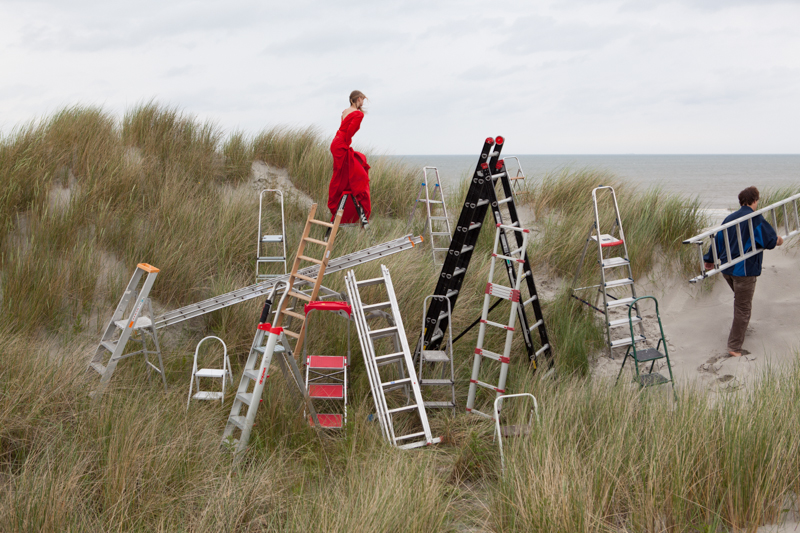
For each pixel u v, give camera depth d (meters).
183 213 6.96
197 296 6.27
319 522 3.16
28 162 6.58
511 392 5.31
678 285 6.93
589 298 6.77
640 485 3.38
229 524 3.12
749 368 5.44
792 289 6.09
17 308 5.15
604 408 4.51
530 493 3.31
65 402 4.09
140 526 3.14
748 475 3.34
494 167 5.52
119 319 4.98
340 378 5.23
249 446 4.14
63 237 6.05
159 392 4.68
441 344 5.95
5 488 3.31
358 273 6.65
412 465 3.89
